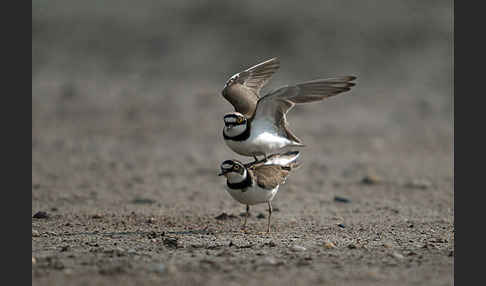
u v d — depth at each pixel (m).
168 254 8.57
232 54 27.61
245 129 10.04
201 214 11.80
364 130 20.61
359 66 26.19
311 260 8.20
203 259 8.23
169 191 14.15
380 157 17.64
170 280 7.32
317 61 26.36
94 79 26.36
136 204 12.80
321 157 17.61
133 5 32.78
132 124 21.62
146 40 29.50
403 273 7.60
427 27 29.08
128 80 26.20
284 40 28.30
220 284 7.16
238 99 10.92
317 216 11.70
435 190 14.12
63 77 26.53
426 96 23.81
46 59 27.98
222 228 10.58
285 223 11.04
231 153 18.31
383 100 23.56
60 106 23.55
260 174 10.04
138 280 7.33
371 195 13.72
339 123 21.39
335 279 7.34
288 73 25.22
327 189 14.34
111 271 7.65
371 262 8.09
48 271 7.69
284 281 7.26
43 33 30.05
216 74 26.39
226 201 13.17
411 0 31.66
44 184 14.66
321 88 9.75
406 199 13.28
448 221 11.16
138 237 9.80
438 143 19.23
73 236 9.86
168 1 32.94
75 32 30.28
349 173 15.89
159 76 26.52
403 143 19.22
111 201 13.09
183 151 18.53
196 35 29.55
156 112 22.91
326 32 28.77
